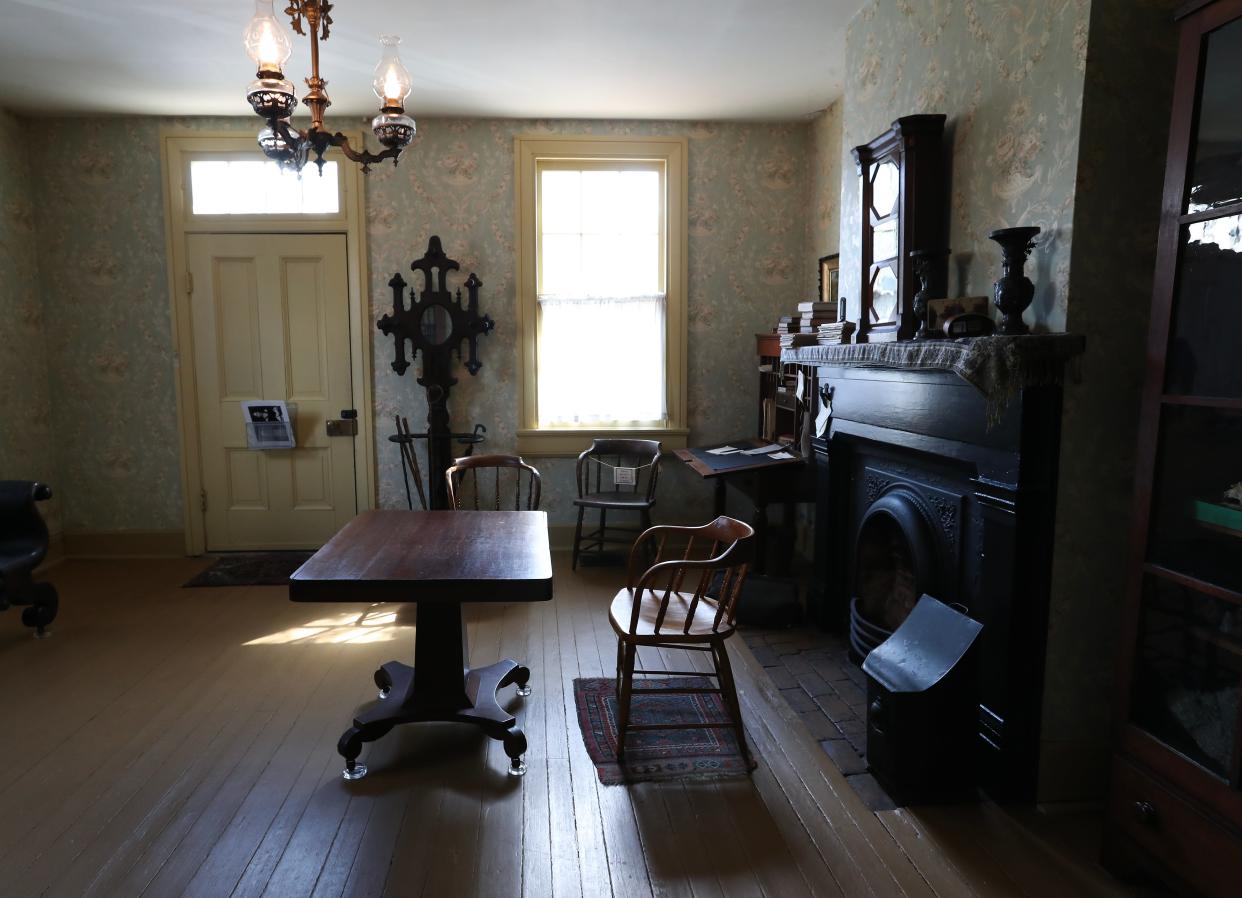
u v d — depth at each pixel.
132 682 3.14
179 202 4.75
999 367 2.03
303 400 4.93
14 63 3.78
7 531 3.64
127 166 4.73
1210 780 1.73
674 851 2.11
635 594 2.45
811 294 4.88
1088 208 2.09
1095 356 2.15
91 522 4.96
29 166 4.71
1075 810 2.29
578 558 4.80
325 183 4.80
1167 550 1.86
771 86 4.19
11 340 4.53
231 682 3.15
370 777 2.46
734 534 2.68
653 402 5.04
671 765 2.52
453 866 2.04
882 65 3.15
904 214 2.74
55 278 4.80
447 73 3.97
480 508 5.02
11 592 3.47
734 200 4.93
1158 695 1.90
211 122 4.71
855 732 2.74
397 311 4.72
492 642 3.58
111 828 2.19
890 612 3.18
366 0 3.10
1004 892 1.96
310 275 4.85
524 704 2.97
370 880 1.98
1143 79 2.07
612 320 4.98
